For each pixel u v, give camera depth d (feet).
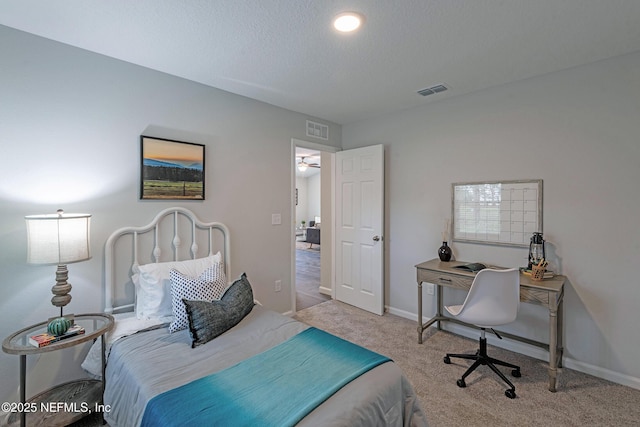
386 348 9.02
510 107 8.78
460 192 9.88
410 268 11.27
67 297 5.93
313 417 3.74
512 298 7.13
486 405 6.47
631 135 7.04
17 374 6.13
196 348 5.63
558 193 8.04
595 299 7.55
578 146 7.73
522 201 8.61
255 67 7.74
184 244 8.52
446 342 9.39
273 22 5.80
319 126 12.42
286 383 4.45
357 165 12.49
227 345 5.76
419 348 9.02
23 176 6.15
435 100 10.28
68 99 6.64
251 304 7.54
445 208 10.26
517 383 7.25
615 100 7.22
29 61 6.18
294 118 11.43
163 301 6.87
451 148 10.05
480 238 9.46
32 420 5.47
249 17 5.64
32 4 5.21
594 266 7.56
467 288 8.23
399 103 10.55
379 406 4.29
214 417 3.74
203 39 6.42
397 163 11.53
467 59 7.32
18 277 6.15
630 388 7.05
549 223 8.20
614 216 7.29
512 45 6.65
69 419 5.52
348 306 12.78
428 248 10.75
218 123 9.21
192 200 8.66
